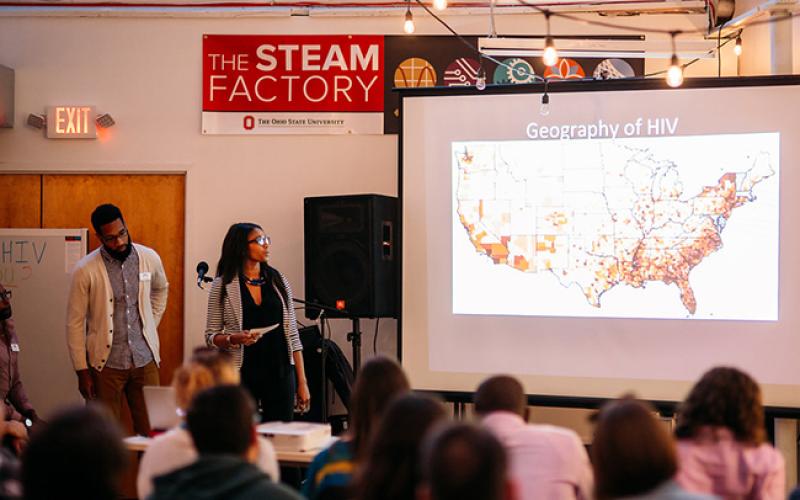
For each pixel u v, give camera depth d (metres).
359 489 2.17
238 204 6.65
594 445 2.15
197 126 6.68
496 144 5.77
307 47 6.62
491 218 5.76
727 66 6.36
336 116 6.61
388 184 6.57
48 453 1.93
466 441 1.73
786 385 5.36
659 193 5.54
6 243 6.64
